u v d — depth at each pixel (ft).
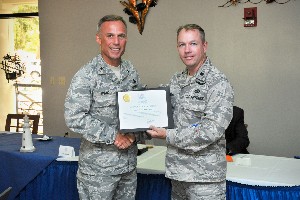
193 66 5.67
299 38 11.62
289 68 11.86
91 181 6.03
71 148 8.42
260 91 12.35
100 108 5.95
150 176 7.38
